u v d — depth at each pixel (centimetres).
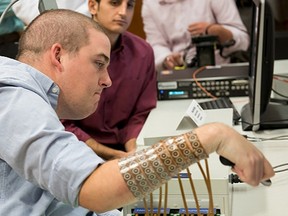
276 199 127
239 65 250
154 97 228
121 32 209
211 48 250
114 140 220
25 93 89
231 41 270
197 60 253
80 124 215
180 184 103
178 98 237
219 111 178
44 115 86
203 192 112
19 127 84
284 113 187
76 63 97
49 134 83
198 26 272
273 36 166
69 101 101
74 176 81
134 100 223
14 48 210
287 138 172
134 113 226
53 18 100
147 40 281
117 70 216
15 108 86
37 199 98
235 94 231
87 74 99
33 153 83
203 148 82
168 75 244
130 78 219
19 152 84
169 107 223
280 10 282
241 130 184
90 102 102
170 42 280
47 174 82
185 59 276
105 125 218
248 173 82
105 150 203
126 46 222
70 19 99
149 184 83
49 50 98
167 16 274
